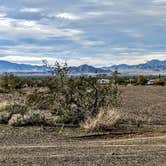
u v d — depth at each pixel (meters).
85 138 15.02
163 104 30.62
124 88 57.81
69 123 19.27
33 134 15.89
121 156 10.86
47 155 11.15
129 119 20.08
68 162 10.16
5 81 49.22
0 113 20.31
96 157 10.75
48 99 21.72
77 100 19.92
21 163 10.05
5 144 13.48
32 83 52.38
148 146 12.55
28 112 20.30
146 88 58.06
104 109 19.28
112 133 16.19
